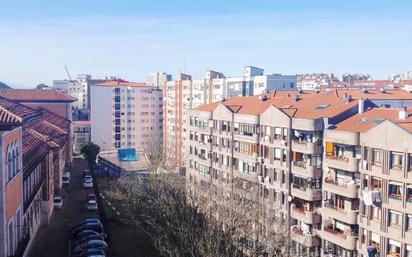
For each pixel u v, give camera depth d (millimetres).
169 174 70438
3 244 33906
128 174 86375
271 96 82500
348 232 53156
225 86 131250
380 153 49000
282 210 62656
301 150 59844
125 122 155250
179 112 145375
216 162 79750
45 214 59094
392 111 56688
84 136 169500
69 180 90312
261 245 45156
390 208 47625
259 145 68375
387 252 48125
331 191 55375
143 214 56969
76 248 48375
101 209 62812
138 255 49812
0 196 33625
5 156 34469
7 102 44625
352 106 60344
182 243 43750
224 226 45188
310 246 56875
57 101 106250
